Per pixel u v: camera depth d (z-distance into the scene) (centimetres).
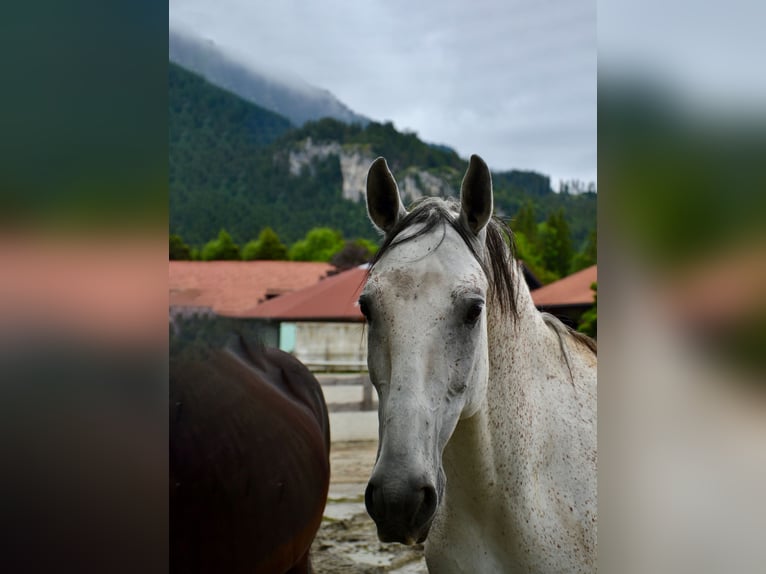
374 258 172
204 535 166
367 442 727
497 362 181
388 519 138
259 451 193
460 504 188
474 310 156
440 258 158
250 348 255
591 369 218
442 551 194
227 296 2248
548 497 191
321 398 279
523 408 187
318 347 1123
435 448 147
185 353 206
